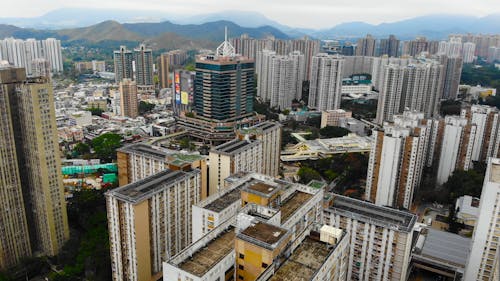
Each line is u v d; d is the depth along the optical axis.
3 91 191.25
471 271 164.50
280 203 168.25
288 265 113.62
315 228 133.75
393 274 171.25
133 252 179.75
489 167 163.12
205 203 172.50
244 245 114.88
